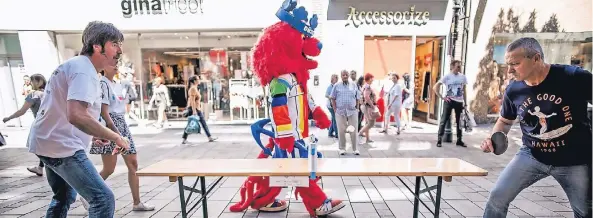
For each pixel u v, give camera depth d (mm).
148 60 9305
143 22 8258
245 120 9469
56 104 1820
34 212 3172
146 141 6980
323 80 8336
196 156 5637
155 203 3354
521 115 1950
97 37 1859
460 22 7957
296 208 3129
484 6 8055
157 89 8852
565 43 8336
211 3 8188
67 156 1852
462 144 6074
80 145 1944
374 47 8859
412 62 8359
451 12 8102
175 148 6270
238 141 6906
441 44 8508
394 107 7242
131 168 3025
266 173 2156
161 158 5520
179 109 9664
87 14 8180
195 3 8172
